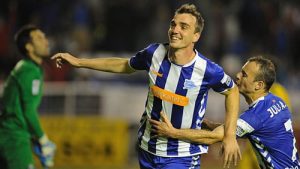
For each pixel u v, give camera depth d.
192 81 15.07
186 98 15.14
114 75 36.50
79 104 32.94
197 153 15.48
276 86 21.00
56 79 35.16
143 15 40.16
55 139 31.36
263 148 15.93
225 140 15.20
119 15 40.03
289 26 42.09
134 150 33.06
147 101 15.57
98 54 38.59
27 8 38.22
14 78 19.22
